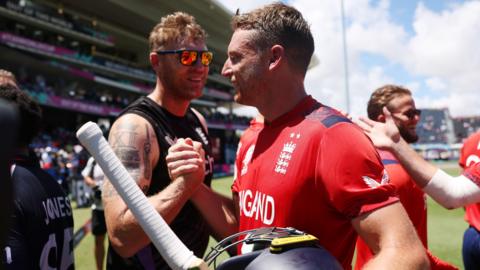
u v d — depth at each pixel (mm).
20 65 27219
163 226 946
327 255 1052
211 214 1813
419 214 2402
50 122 28422
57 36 29469
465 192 1987
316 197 1288
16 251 1535
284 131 1415
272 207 1354
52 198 1831
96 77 30438
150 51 2244
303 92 1472
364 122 2051
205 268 907
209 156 2471
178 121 2240
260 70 1410
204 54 2191
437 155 37656
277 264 985
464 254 3111
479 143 3049
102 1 28500
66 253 1877
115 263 2031
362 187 1165
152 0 31469
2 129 493
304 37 1427
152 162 1966
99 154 946
